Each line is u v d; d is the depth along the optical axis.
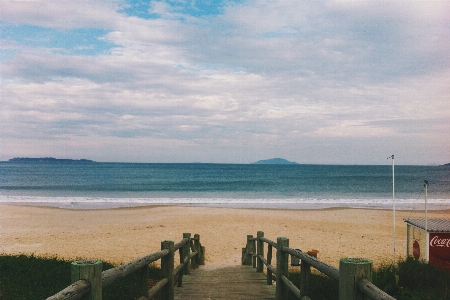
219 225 22.42
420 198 44.62
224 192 54.56
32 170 116.56
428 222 10.90
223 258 14.77
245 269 9.95
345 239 18.48
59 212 27.84
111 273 2.77
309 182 75.19
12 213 26.91
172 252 5.17
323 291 6.19
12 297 5.86
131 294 6.34
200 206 32.59
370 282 2.43
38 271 7.86
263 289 6.63
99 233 19.73
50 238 18.28
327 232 20.42
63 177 85.50
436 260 9.78
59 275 7.63
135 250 15.67
